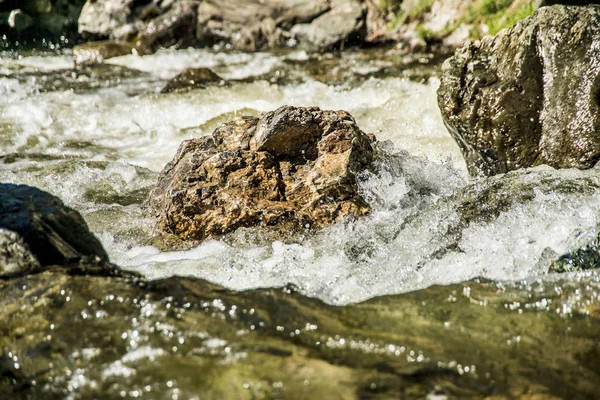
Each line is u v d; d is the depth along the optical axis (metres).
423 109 7.64
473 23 12.76
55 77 11.60
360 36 14.09
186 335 3.34
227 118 8.66
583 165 4.92
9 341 3.35
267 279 4.05
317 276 4.07
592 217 4.35
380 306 3.69
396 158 5.27
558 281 3.90
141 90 10.55
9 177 5.97
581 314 3.56
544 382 3.02
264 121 4.94
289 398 2.90
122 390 3.01
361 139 4.96
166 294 3.71
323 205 4.66
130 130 8.47
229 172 4.75
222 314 3.54
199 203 4.61
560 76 5.18
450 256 4.21
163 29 14.64
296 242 4.45
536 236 4.29
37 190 4.24
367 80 10.73
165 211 4.71
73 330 3.39
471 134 5.39
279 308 3.62
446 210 4.60
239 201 4.61
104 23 15.17
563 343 3.31
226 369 3.09
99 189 5.75
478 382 3.00
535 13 5.46
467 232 4.38
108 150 7.76
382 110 7.89
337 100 9.45
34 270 3.83
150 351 3.23
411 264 4.17
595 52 5.08
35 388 3.09
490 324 3.49
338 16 14.25
